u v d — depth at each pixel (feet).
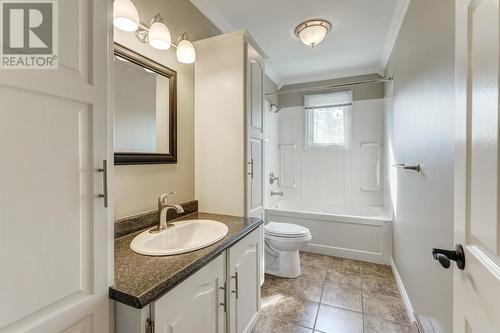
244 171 5.58
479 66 1.96
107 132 2.45
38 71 1.91
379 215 9.64
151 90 4.83
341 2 6.21
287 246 7.37
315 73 11.35
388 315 5.71
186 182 5.76
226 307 4.02
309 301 6.27
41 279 1.94
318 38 7.18
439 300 3.88
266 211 10.23
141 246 3.61
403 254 6.50
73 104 2.16
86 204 2.27
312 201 12.05
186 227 4.79
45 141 1.96
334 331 5.20
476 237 1.99
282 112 12.51
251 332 5.04
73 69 2.15
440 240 3.85
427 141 4.51
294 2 6.20
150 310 2.54
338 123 11.65
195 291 3.21
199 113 5.97
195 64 5.98
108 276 2.49
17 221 1.79
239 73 5.54
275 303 6.18
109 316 2.50
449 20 3.54
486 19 1.84
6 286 1.74
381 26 7.35
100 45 2.37
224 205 5.76
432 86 4.25
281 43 8.41
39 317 1.93
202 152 5.96
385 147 10.23
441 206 3.81
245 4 6.27
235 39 5.57
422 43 4.86
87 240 2.28
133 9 3.82
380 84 10.77
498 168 1.68
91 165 2.30
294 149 12.34
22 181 1.82
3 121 1.72
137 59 4.47
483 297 1.83
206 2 6.14
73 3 2.16
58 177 2.05
